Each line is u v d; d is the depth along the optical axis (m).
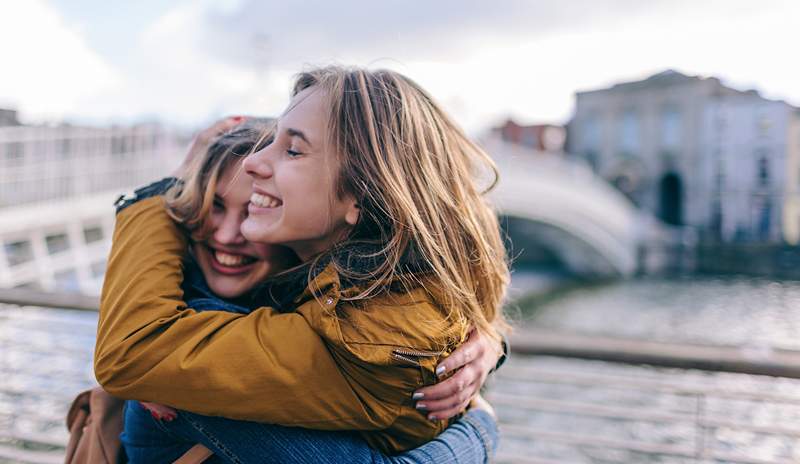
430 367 0.93
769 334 20.56
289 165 0.97
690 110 50.97
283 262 1.12
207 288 1.10
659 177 52.16
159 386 0.89
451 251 1.01
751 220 48.66
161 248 1.03
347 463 0.94
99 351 0.92
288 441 0.93
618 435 6.20
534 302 23.94
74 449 1.18
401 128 1.00
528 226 27.02
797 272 35.94
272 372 0.88
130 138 8.80
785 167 48.75
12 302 2.46
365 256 0.93
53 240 7.78
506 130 55.09
